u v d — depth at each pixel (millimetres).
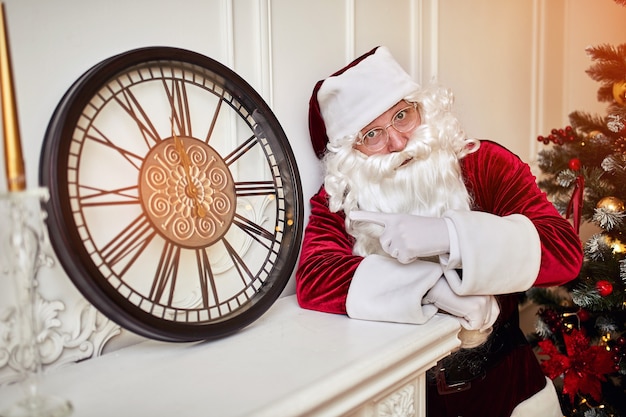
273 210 1087
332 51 1294
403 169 1148
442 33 1650
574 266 1030
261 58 1110
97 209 788
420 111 1183
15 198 553
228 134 1006
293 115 1209
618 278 1474
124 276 818
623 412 1590
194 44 974
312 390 677
